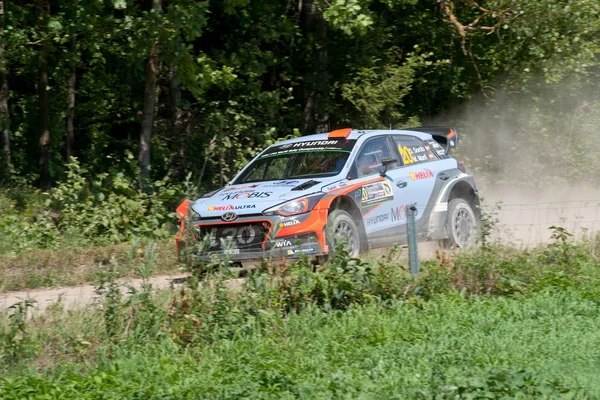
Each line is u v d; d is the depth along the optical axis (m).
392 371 9.93
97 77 31.84
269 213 16.00
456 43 33.12
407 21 33.12
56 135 32.09
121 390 9.44
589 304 13.42
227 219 16.23
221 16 31.72
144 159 26.66
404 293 13.63
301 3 33.88
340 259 13.56
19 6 29.53
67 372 10.22
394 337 11.57
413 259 14.80
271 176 18.12
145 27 24.86
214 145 28.86
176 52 25.08
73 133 33.62
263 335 11.86
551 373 9.79
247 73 30.03
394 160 18.00
